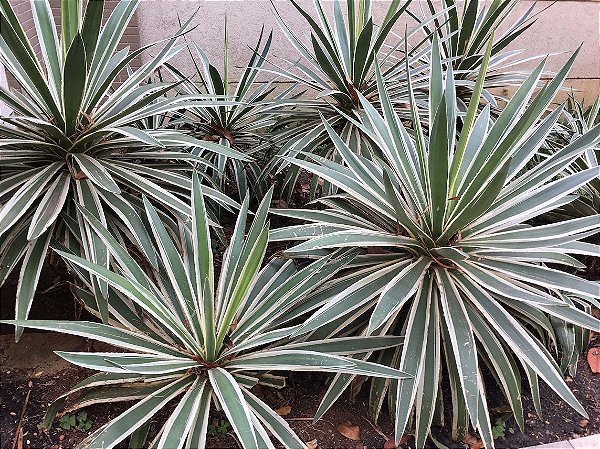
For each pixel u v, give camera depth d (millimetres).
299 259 1852
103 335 1268
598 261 2223
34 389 1645
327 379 1700
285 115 2438
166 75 3137
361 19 2188
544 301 1291
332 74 2199
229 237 2322
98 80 1672
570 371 1758
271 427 1270
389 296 1345
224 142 2383
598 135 1560
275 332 1332
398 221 1500
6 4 1350
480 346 1586
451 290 1466
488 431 1327
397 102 2219
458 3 3262
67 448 1458
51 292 1963
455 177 1482
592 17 3584
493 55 2650
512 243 1469
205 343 1298
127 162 1783
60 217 1627
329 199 1763
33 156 1636
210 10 3133
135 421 1220
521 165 1582
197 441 1187
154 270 1561
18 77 1588
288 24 3260
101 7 1444
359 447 1544
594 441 1599
